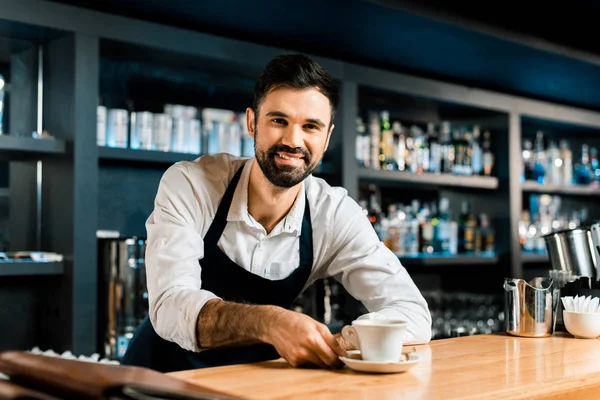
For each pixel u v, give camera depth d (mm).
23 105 2578
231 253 1669
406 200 4059
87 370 903
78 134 2439
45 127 2580
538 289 1714
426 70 3742
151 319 1451
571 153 4969
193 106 3182
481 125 4121
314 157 1459
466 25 3049
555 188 4328
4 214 2582
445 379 1181
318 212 1719
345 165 3209
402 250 3684
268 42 3191
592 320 1674
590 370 1286
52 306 2533
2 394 874
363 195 3836
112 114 2721
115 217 2871
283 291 1737
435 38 3172
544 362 1364
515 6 3254
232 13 2801
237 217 1637
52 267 2424
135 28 2566
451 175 3752
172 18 2854
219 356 1737
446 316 4012
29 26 2367
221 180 1660
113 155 2602
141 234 2947
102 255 2637
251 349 1780
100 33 2484
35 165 2621
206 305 1326
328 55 3393
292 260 1716
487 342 1628
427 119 4016
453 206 4227
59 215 2506
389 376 1197
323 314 3182
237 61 2850
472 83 4020
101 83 2859
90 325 2453
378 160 3545
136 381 880
